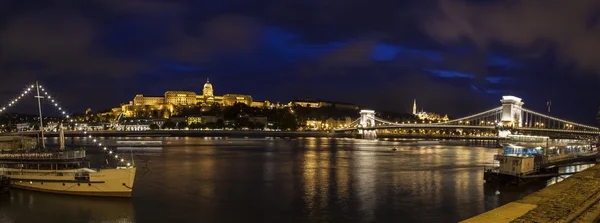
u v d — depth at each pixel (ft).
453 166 355.56
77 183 208.95
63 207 189.47
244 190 233.76
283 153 512.63
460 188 239.30
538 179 259.60
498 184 249.96
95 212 182.91
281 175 294.25
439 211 186.80
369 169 331.98
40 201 199.00
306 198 212.84
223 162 386.93
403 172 312.71
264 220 172.86
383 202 203.62
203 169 327.67
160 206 194.39
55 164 214.90
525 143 467.52
